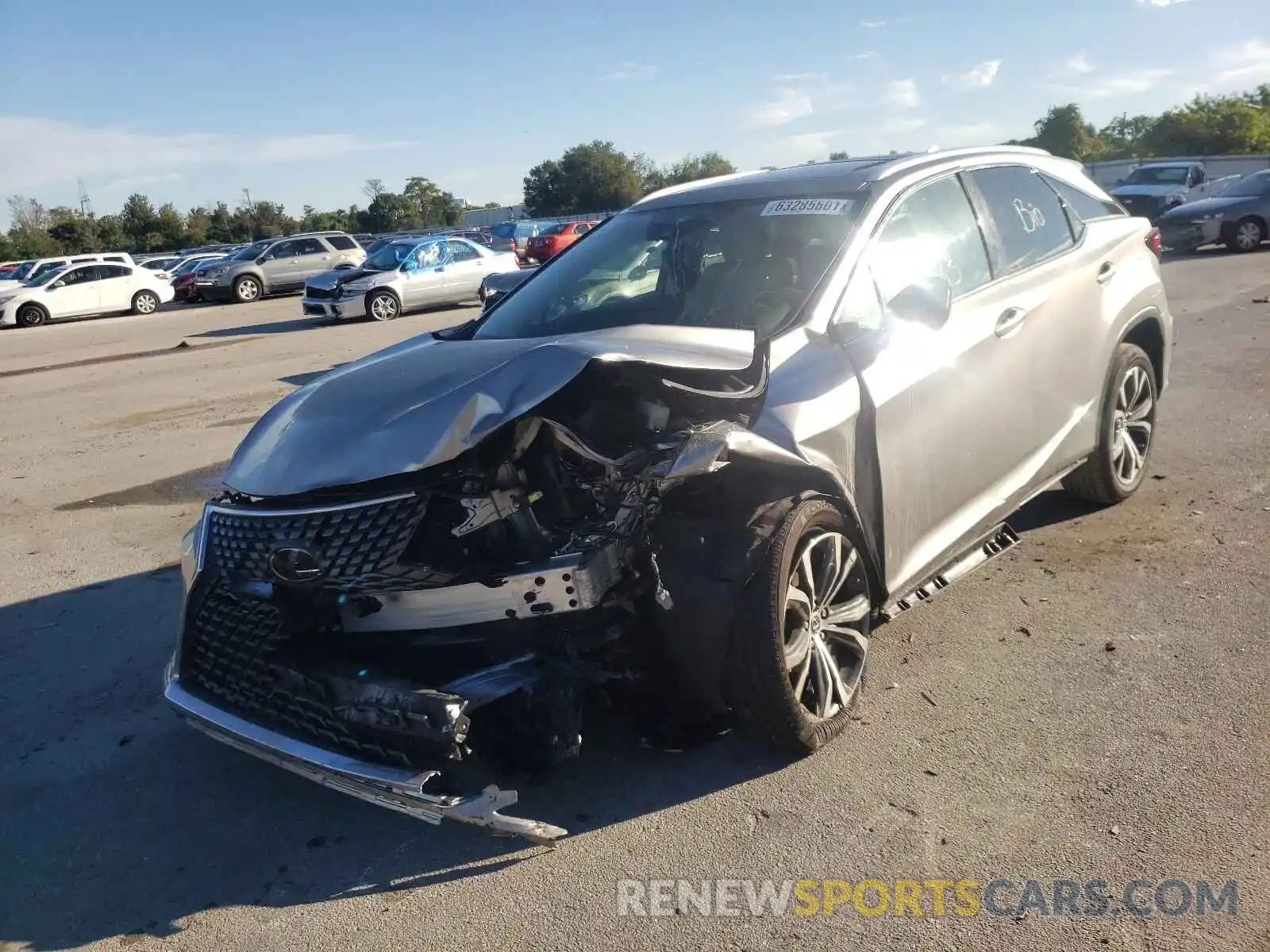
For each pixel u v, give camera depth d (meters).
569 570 3.06
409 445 3.15
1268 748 3.44
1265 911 2.73
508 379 3.24
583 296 4.49
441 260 21.52
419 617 3.22
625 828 3.28
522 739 3.24
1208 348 10.16
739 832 3.22
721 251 4.34
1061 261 5.06
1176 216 20.16
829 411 3.59
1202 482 6.14
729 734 3.77
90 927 3.01
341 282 20.62
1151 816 3.14
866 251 4.11
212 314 26.55
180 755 3.98
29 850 3.40
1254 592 4.61
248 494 3.38
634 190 78.19
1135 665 4.07
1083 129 72.38
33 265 32.38
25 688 4.60
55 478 8.52
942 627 4.54
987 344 4.37
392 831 3.41
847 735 3.73
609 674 3.31
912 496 4.00
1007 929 2.74
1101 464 5.52
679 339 3.65
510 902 2.98
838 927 2.79
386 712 2.99
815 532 3.54
